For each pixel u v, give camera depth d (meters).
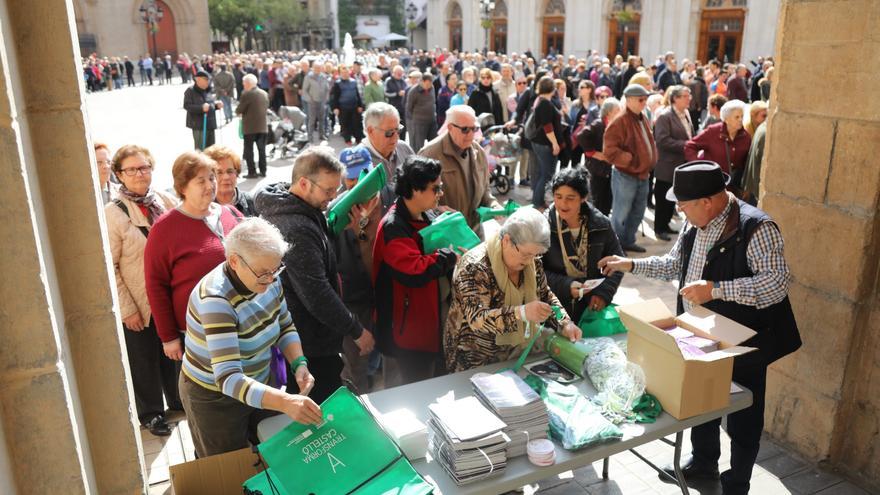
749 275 2.62
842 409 3.16
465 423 2.09
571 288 3.11
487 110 9.94
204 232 2.93
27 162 1.43
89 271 1.67
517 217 2.56
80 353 1.71
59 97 1.55
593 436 2.19
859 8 2.79
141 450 1.90
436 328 3.11
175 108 19.62
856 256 2.97
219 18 44.12
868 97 2.82
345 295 3.43
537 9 30.86
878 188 2.86
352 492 1.97
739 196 5.87
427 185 2.98
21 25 1.49
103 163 3.60
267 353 2.35
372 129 3.77
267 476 2.02
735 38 23.52
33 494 1.51
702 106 12.45
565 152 8.10
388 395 2.52
